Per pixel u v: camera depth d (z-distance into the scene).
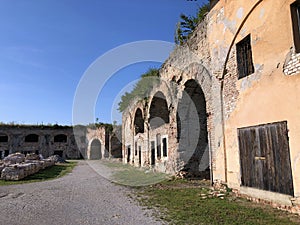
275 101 5.52
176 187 8.58
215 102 8.08
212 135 8.24
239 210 5.21
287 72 5.24
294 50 5.10
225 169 7.37
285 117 5.23
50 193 7.67
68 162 26.81
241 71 6.93
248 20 6.57
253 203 5.82
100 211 5.38
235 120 6.98
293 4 5.27
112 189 8.38
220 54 7.87
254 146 6.13
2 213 5.26
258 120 6.03
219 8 8.07
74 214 5.15
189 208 5.44
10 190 8.27
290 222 4.40
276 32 5.59
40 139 36.88
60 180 11.08
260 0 6.12
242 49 6.99
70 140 38.22
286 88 5.24
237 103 6.92
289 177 5.06
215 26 8.27
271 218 4.64
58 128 37.97
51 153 37.00
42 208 5.69
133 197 6.89
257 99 6.10
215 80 8.13
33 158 21.39
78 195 7.31
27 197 7.04
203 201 6.11
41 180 11.04
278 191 5.32
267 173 5.66
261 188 5.84
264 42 5.93
